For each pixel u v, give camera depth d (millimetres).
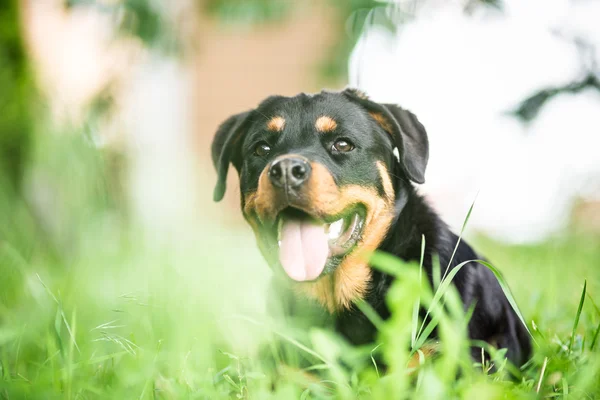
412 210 3121
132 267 4941
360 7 5898
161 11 6098
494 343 2959
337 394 2164
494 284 3121
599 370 2316
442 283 2127
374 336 2930
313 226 2871
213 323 2781
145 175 8203
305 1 6535
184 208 9031
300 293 3111
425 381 1898
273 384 2586
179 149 9406
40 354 2840
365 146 3008
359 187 2922
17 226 5012
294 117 3094
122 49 6445
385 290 2943
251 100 12562
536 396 2049
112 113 6688
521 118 6094
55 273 4672
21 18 6387
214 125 12711
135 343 2676
